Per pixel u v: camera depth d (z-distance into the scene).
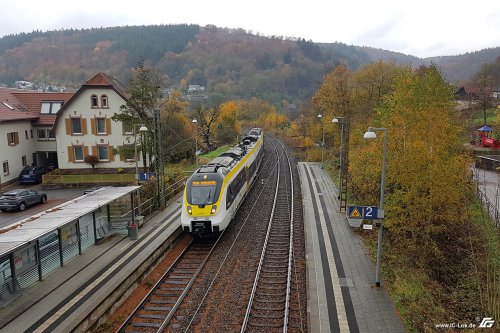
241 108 111.44
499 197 26.38
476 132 49.12
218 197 21.36
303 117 73.94
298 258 19.17
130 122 35.47
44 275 16.14
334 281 16.12
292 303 14.79
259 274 17.23
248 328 13.11
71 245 18.00
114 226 21.61
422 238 19.27
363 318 13.37
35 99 46.22
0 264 14.05
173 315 13.98
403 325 12.98
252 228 24.05
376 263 17.08
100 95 41.97
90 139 42.69
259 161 46.53
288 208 28.52
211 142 66.62
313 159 53.69
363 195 26.36
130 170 42.75
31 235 14.31
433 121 19.36
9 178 40.12
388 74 46.62
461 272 18.12
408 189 19.36
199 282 16.64
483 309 14.59
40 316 13.12
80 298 14.28
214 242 21.83
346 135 31.19
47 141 45.00
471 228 21.09
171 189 30.77
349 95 46.69
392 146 20.59
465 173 19.56
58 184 38.31
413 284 15.62
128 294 15.95
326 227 23.19
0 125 38.69
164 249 20.17
